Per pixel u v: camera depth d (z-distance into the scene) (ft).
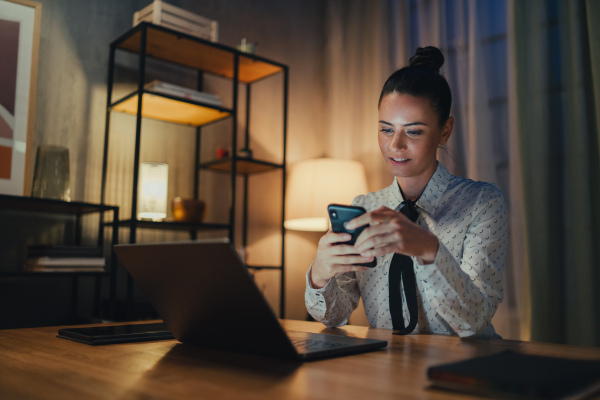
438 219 4.33
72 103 8.04
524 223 8.46
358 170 10.21
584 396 1.57
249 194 10.27
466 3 9.75
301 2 11.89
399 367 2.19
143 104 8.02
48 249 6.73
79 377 2.02
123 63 8.64
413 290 3.77
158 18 7.96
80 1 8.25
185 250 2.29
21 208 7.22
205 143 9.63
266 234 10.49
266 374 2.06
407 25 10.73
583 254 7.80
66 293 7.74
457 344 2.91
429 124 4.10
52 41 7.92
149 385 1.88
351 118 11.52
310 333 3.17
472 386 1.64
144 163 8.04
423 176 4.46
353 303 4.71
